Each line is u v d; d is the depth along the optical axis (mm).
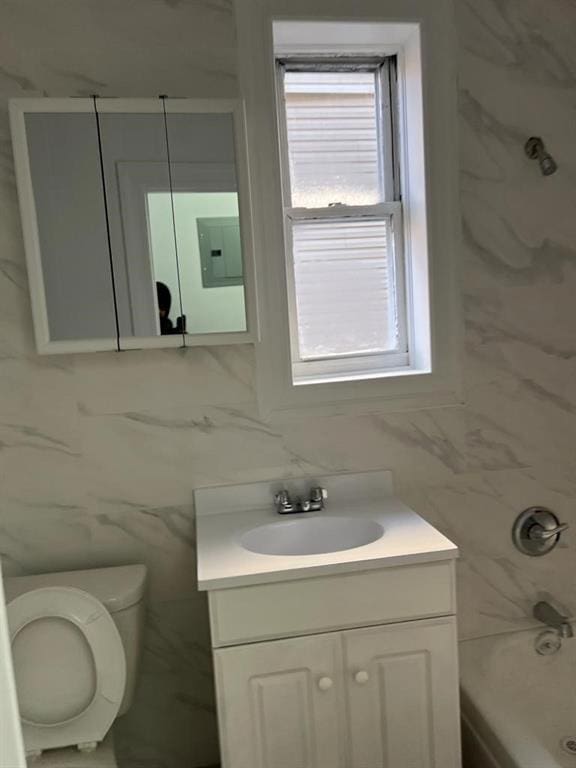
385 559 1518
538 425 2059
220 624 1489
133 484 1862
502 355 2008
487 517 2062
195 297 1775
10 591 1659
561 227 1992
